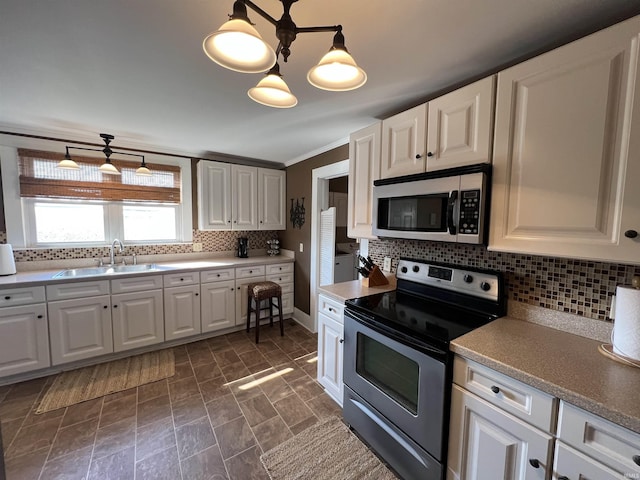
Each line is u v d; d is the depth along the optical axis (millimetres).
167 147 3102
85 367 2486
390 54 1324
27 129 2443
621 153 932
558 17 1068
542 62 1100
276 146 3027
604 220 978
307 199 3410
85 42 1245
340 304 1900
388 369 1512
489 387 1092
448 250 1830
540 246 1135
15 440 1671
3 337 2129
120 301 2576
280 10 1049
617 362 1035
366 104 1895
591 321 1242
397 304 1744
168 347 2920
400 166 1728
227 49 800
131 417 1886
